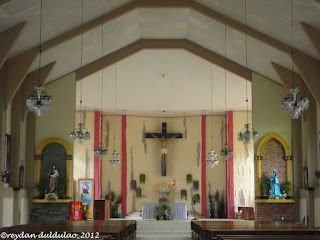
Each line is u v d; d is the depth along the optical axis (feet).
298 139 74.84
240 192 97.45
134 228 58.80
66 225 49.49
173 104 95.71
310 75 60.70
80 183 95.04
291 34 58.39
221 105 95.71
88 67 76.18
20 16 51.80
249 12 58.44
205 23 67.67
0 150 60.29
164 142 101.45
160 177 103.30
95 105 94.94
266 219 73.26
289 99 47.91
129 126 103.35
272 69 72.43
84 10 58.23
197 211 100.68
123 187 100.83
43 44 61.98
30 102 46.09
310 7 49.67
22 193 69.67
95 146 98.12
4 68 61.67
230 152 76.07
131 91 91.04
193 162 102.42
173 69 84.99
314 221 66.64
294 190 74.08
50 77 73.67
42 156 73.87
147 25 71.97
